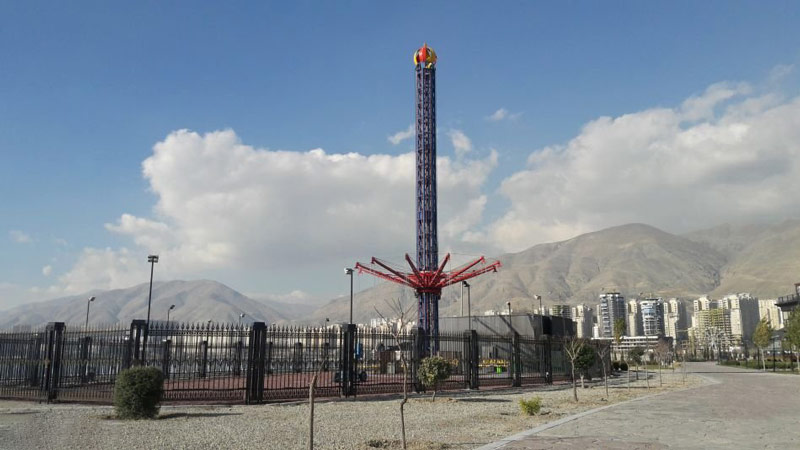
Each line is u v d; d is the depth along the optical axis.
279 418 18.62
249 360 22.89
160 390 18.53
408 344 29.62
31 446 13.13
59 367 23.14
